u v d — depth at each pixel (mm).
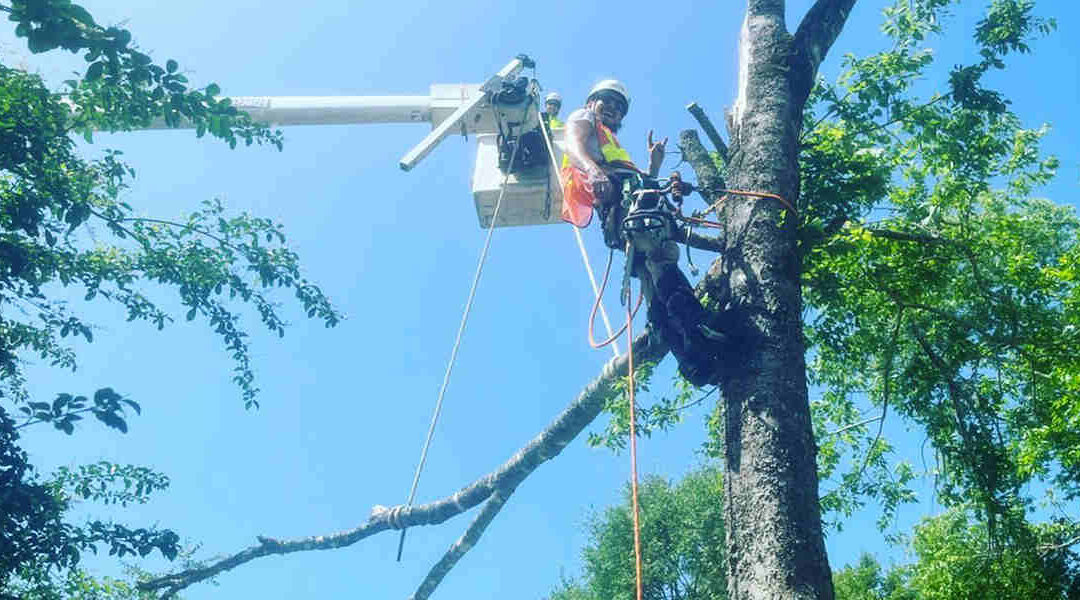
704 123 7656
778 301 5441
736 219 5824
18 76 8633
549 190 8820
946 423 10445
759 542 4781
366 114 10984
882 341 10625
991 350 10539
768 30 6660
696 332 5473
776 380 5191
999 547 11500
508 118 8734
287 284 10266
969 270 10938
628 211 5938
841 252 8430
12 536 7457
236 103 10992
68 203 8930
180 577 9922
